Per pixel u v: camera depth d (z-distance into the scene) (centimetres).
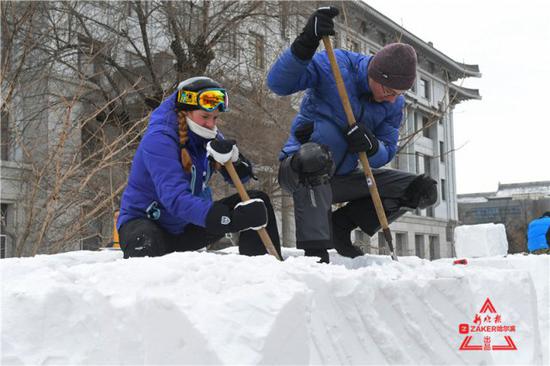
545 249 744
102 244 762
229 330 135
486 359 227
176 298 140
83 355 161
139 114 1103
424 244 3167
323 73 323
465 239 612
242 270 166
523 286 300
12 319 168
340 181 352
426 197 344
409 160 2848
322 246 313
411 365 200
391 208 355
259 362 131
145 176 284
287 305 139
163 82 1138
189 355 134
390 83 311
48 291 169
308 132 328
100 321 160
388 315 201
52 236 758
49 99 927
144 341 145
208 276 163
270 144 994
